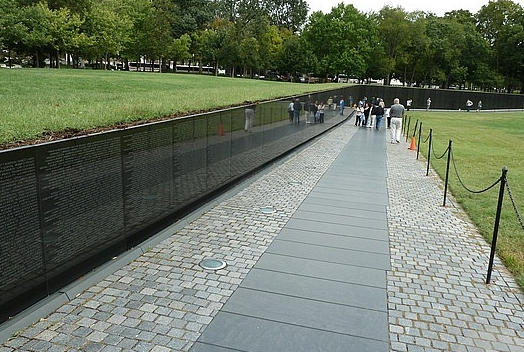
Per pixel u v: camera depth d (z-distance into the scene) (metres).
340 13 64.38
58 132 6.21
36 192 4.64
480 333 4.62
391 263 6.39
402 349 4.28
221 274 5.78
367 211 9.01
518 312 5.09
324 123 23.83
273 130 13.74
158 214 7.14
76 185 5.24
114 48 42.03
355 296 5.33
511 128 34.69
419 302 5.25
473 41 72.75
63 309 4.77
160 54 51.56
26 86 16.17
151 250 6.51
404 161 15.70
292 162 14.36
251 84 29.73
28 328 4.38
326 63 62.31
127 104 9.91
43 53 41.16
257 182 11.23
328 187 10.97
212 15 69.75
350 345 4.32
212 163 9.15
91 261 5.59
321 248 6.84
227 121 9.86
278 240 7.10
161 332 4.41
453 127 33.12
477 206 9.66
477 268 6.35
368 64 65.75
